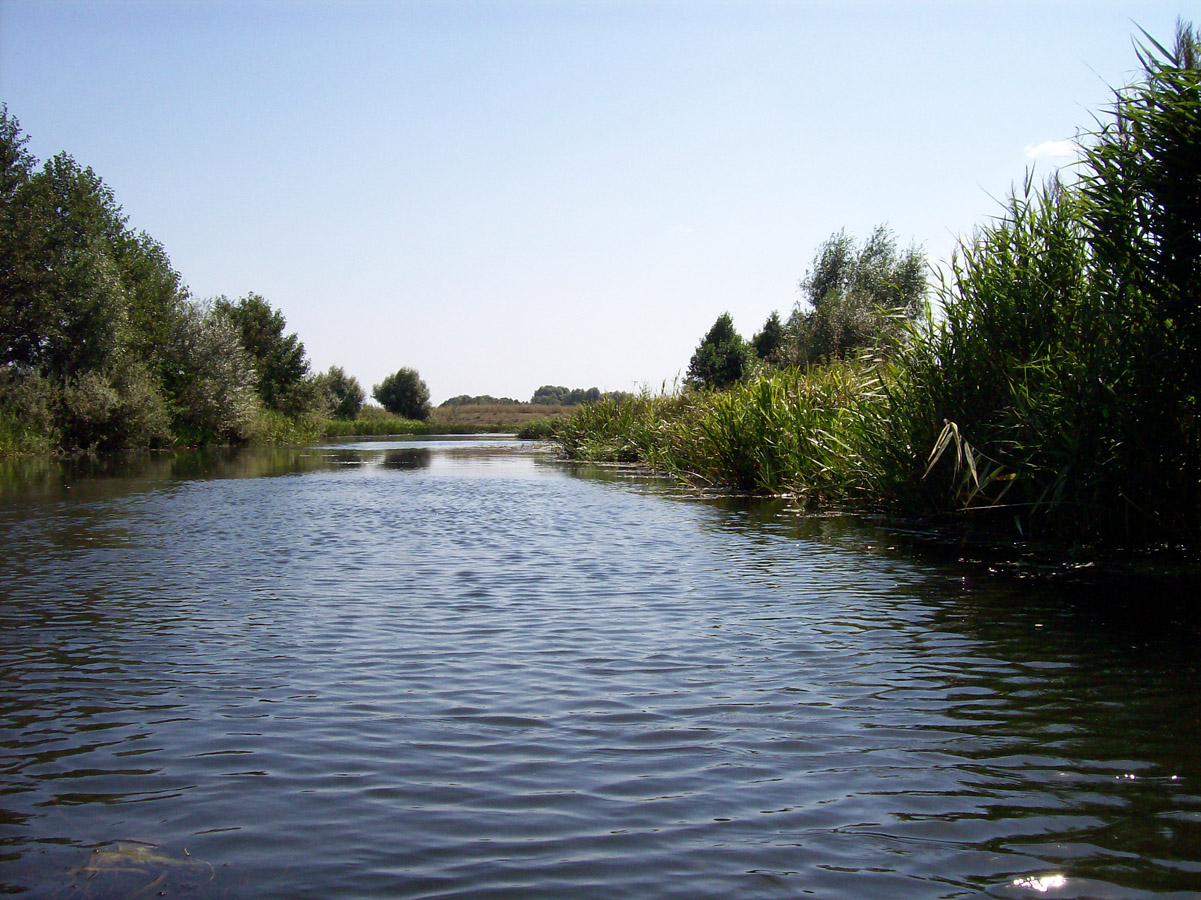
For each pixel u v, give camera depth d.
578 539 10.22
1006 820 3.09
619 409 27.66
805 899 2.59
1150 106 6.87
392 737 3.91
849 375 14.55
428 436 69.12
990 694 4.48
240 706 4.35
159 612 6.45
